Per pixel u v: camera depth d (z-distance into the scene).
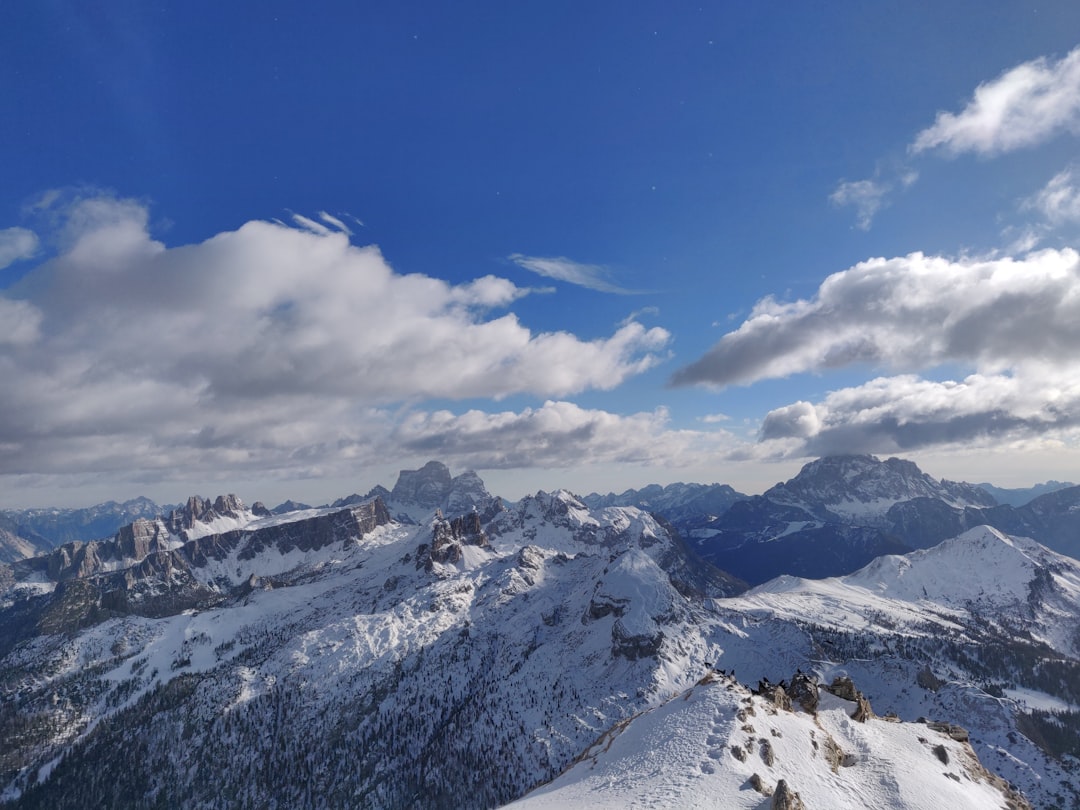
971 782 91.31
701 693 104.00
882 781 83.88
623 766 87.69
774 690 107.56
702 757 82.19
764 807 69.12
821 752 89.25
